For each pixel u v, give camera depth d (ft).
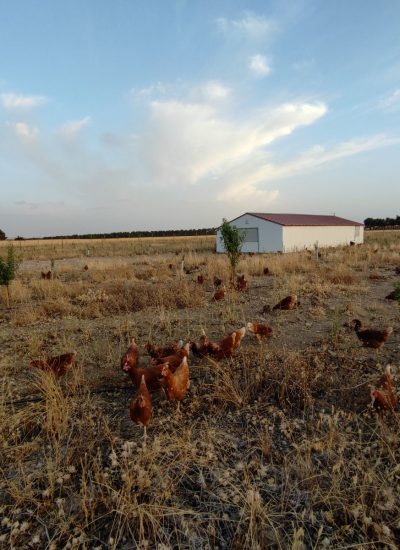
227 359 17.69
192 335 22.86
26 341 22.00
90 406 14.24
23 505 9.55
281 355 18.33
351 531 8.52
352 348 19.35
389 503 8.97
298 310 28.07
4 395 14.44
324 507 9.34
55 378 15.01
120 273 52.75
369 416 12.76
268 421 13.05
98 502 9.57
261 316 26.84
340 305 29.45
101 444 12.05
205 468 10.76
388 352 18.75
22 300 34.81
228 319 25.70
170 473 10.52
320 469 10.57
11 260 34.09
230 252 42.22
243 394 14.66
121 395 15.29
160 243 180.45
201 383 15.66
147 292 34.96
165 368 12.88
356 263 58.85
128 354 14.89
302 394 14.65
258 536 8.44
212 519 8.87
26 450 11.56
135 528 8.82
